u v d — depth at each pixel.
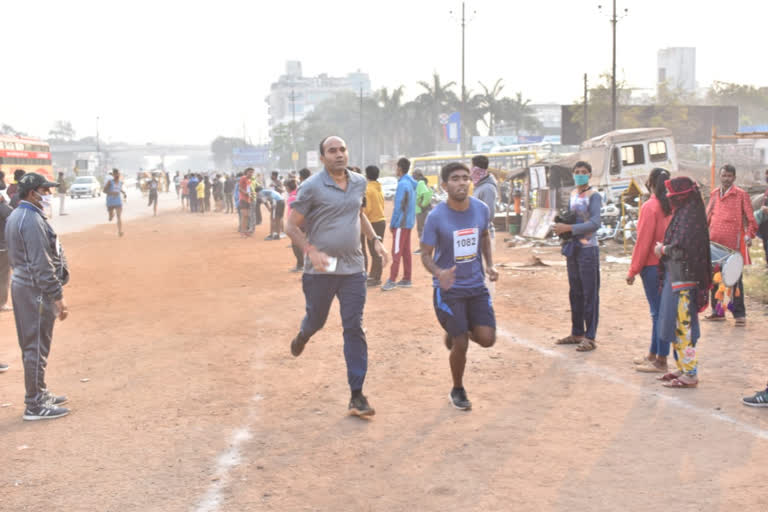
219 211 37.72
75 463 4.48
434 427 4.93
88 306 10.29
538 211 19.36
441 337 7.76
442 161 41.19
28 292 5.35
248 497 3.91
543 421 4.99
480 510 3.66
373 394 5.77
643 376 6.08
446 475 4.12
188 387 6.09
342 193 5.17
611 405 5.31
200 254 17.30
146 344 7.78
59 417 5.41
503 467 4.20
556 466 4.19
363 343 5.30
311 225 5.22
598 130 53.88
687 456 4.28
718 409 5.14
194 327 8.63
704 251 5.62
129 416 5.38
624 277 11.77
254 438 4.83
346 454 4.49
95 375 6.58
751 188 16.69
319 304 5.32
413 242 19.64
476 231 5.21
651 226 6.15
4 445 4.85
